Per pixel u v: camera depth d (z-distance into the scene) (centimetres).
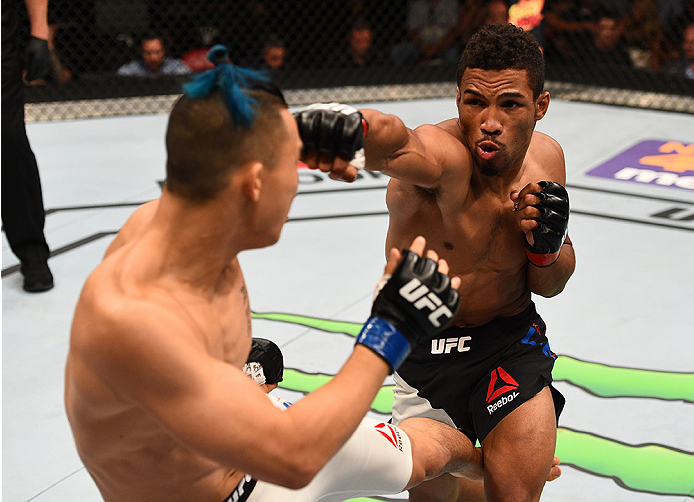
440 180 150
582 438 235
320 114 117
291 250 392
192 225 107
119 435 114
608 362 278
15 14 331
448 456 170
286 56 739
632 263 365
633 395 257
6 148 332
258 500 135
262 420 103
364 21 734
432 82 750
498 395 171
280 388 264
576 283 344
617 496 210
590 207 440
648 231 404
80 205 464
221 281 120
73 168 535
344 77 737
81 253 397
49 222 438
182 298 109
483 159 154
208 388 102
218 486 129
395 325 116
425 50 762
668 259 368
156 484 122
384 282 119
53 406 265
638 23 713
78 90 701
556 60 748
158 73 718
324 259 380
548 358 181
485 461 171
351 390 111
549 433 165
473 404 176
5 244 411
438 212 164
